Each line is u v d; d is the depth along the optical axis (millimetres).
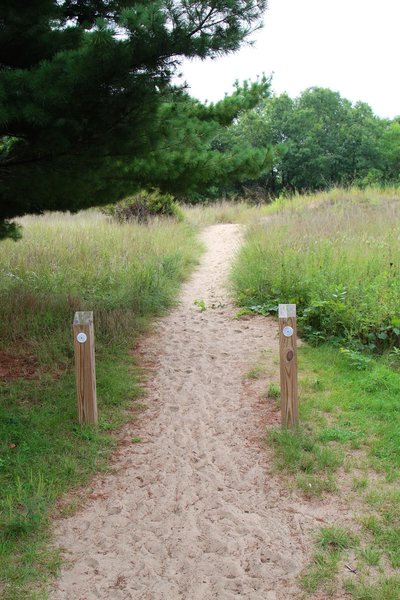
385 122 47500
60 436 4836
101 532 3723
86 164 6020
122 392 5793
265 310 8469
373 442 4617
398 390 5555
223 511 3887
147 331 7875
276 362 6613
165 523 3809
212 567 3383
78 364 4930
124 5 6625
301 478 4168
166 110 6020
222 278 11102
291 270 8672
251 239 12156
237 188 35781
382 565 3307
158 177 7059
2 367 6215
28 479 4184
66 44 5844
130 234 12859
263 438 4844
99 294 8992
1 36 5664
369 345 6629
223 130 8047
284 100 40750
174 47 5148
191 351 7102
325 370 6180
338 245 9570
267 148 7230
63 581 3287
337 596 3111
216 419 5266
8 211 7305
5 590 3174
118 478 4348
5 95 4922
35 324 7227
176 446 4801
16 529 3645
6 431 4820
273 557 3434
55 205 7453
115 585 3271
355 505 3871
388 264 8398
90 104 5395
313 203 17406
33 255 10508
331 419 5086
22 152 6027
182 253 12492
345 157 40094
